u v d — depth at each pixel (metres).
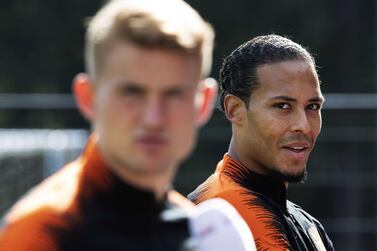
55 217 3.08
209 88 3.48
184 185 15.56
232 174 5.36
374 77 36.31
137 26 3.08
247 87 5.39
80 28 37.09
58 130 13.62
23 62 36.66
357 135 15.58
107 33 3.13
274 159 5.32
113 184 3.20
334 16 37.22
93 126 3.34
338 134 15.59
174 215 3.37
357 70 36.62
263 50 5.39
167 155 3.17
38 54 36.81
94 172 3.22
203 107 3.47
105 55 3.13
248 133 5.39
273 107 5.32
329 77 36.69
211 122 15.58
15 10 37.12
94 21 3.24
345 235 15.80
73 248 3.09
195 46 3.16
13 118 15.86
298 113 5.32
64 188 3.21
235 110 5.46
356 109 15.51
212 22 37.06
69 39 37.09
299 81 5.32
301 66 5.35
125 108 3.11
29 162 13.09
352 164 15.69
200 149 15.61
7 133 13.22
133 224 3.21
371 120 15.52
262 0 37.38
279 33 37.12
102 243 3.13
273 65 5.34
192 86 3.18
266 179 5.33
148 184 3.23
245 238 3.54
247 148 5.39
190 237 3.42
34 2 37.22
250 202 5.12
